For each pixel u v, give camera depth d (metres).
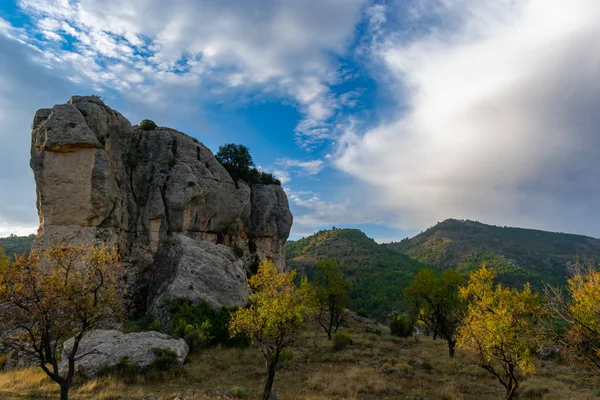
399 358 27.91
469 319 17.70
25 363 21.33
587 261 12.52
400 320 45.16
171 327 28.19
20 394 15.27
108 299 14.73
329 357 27.22
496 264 185.25
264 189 54.06
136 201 38.97
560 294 12.29
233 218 46.12
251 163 55.91
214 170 45.22
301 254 199.75
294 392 18.62
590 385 23.02
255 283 18.52
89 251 15.80
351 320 51.62
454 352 31.67
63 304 13.50
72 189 31.70
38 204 32.91
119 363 19.53
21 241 115.88
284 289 17.83
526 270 158.50
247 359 24.53
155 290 34.44
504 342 15.53
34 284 13.51
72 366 13.80
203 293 32.62
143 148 41.31
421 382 21.59
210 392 17.44
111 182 34.62
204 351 25.73
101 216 32.72
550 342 13.21
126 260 36.28
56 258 14.51
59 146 31.48
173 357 21.11
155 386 18.36
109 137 36.91
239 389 17.50
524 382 22.73
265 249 51.31
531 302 16.81
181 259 34.50
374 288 125.94
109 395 15.88
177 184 39.84
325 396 17.84
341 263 159.50
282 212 54.06
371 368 23.98
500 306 16.62
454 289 33.62
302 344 31.58
